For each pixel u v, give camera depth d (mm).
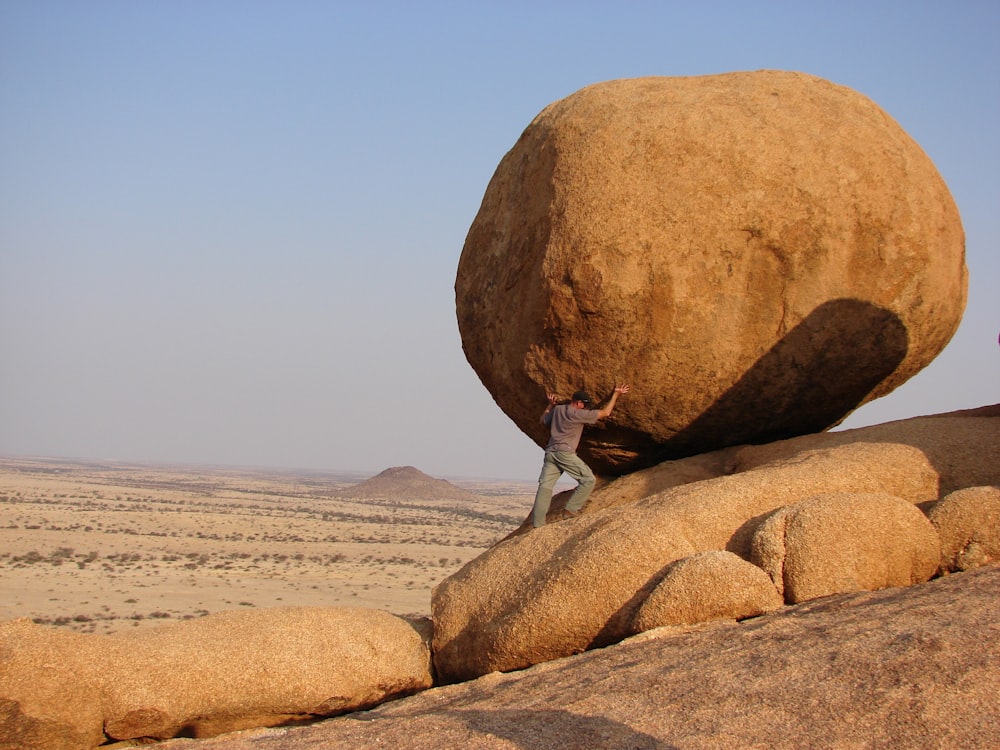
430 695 7621
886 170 10148
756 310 10000
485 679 7660
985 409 10586
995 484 8977
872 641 6137
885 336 10305
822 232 9914
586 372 10398
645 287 9844
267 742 6508
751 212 9820
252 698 8281
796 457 9594
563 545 8898
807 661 6070
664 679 6320
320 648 8648
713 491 8773
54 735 7453
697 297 9883
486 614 8875
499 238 11102
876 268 10094
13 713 7320
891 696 5422
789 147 9961
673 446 11023
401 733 6234
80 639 7863
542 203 10352
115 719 7793
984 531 8039
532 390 10953
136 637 8250
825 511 8016
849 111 10367
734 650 6617
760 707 5637
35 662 7492
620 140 10031
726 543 8422
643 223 9828
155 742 8031
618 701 6137
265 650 8453
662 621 7707
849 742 5121
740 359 10133
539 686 6938
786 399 10523
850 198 9969
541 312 10242
